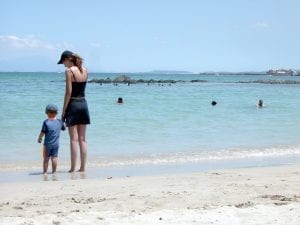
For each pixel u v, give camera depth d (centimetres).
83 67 1000
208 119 2317
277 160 1232
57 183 853
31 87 6412
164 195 743
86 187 810
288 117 2506
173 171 1047
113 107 3033
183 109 2956
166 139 1589
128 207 668
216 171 1001
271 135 1738
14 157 1198
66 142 1436
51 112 996
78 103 990
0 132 1653
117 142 1503
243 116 2538
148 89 6719
